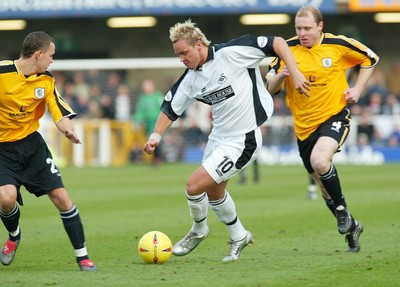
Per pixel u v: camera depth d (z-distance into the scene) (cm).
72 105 7744
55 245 2484
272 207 3594
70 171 6431
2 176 1973
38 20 9238
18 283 1822
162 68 8294
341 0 7400
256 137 2095
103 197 4188
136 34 9219
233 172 2086
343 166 6794
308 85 2030
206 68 2059
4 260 2069
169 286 1770
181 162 7631
